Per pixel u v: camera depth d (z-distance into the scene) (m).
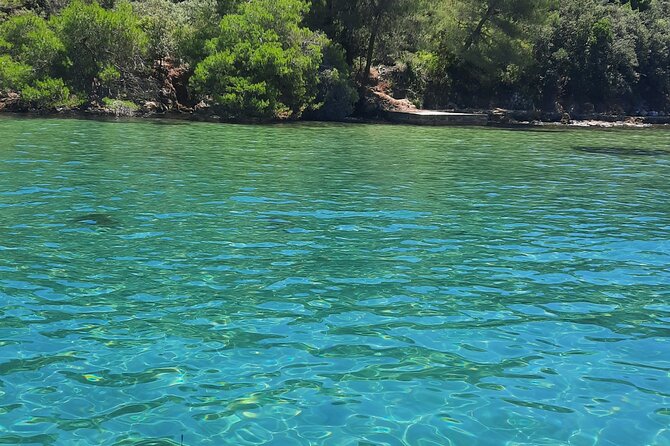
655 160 21.33
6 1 32.53
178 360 5.16
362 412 4.41
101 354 5.24
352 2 36.56
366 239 9.18
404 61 41.28
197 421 4.24
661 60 48.50
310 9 36.44
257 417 4.31
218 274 7.38
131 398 4.53
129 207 10.69
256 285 7.04
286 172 15.20
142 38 29.97
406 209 11.45
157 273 7.35
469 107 42.31
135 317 6.05
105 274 7.26
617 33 46.44
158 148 18.67
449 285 7.24
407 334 5.81
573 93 45.62
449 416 4.39
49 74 28.78
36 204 10.62
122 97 30.42
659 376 5.09
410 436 4.12
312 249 8.55
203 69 29.61
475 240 9.35
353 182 14.16
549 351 5.53
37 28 28.97
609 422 4.37
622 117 44.22
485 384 4.88
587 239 9.62
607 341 5.77
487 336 5.82
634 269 8.07
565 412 4.49
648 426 4.33
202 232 9.24
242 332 5.76
